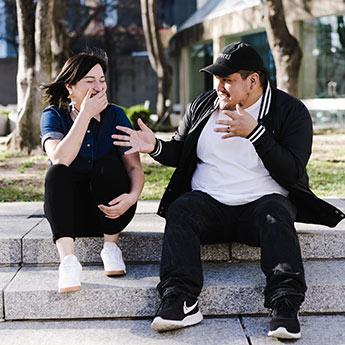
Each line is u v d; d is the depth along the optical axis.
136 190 3.22
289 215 2.97
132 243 3.49
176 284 2.83
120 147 3.34
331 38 15.78
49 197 3.04
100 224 3.30
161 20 28.17
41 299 3.06
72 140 3.08
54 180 3.04
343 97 15.60
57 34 13.14
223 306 3.07
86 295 3.06
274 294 2.74
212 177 3.24
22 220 4.06
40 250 3.47
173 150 3.30
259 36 18.61
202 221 3.07
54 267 3.45
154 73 27.67
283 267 2.78
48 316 3.08
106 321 3.06
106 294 3.06
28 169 8.08
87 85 3.23
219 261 3.48
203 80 23.11
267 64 18.31
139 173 3.31
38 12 9.50
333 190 5.78
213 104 3.29
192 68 23.38
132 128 3.45
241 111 2.92
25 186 6.72
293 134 3.11
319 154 8.94
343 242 3.47
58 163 3.08
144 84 27.72
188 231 2.97
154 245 3.48
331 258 3.48
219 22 19.02
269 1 11.98
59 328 2.98
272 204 3.00
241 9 17.53
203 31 20.28
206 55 22.72
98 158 3.27
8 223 3.94
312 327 2.92
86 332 2.92
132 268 3.40
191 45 22.31
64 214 3.04
